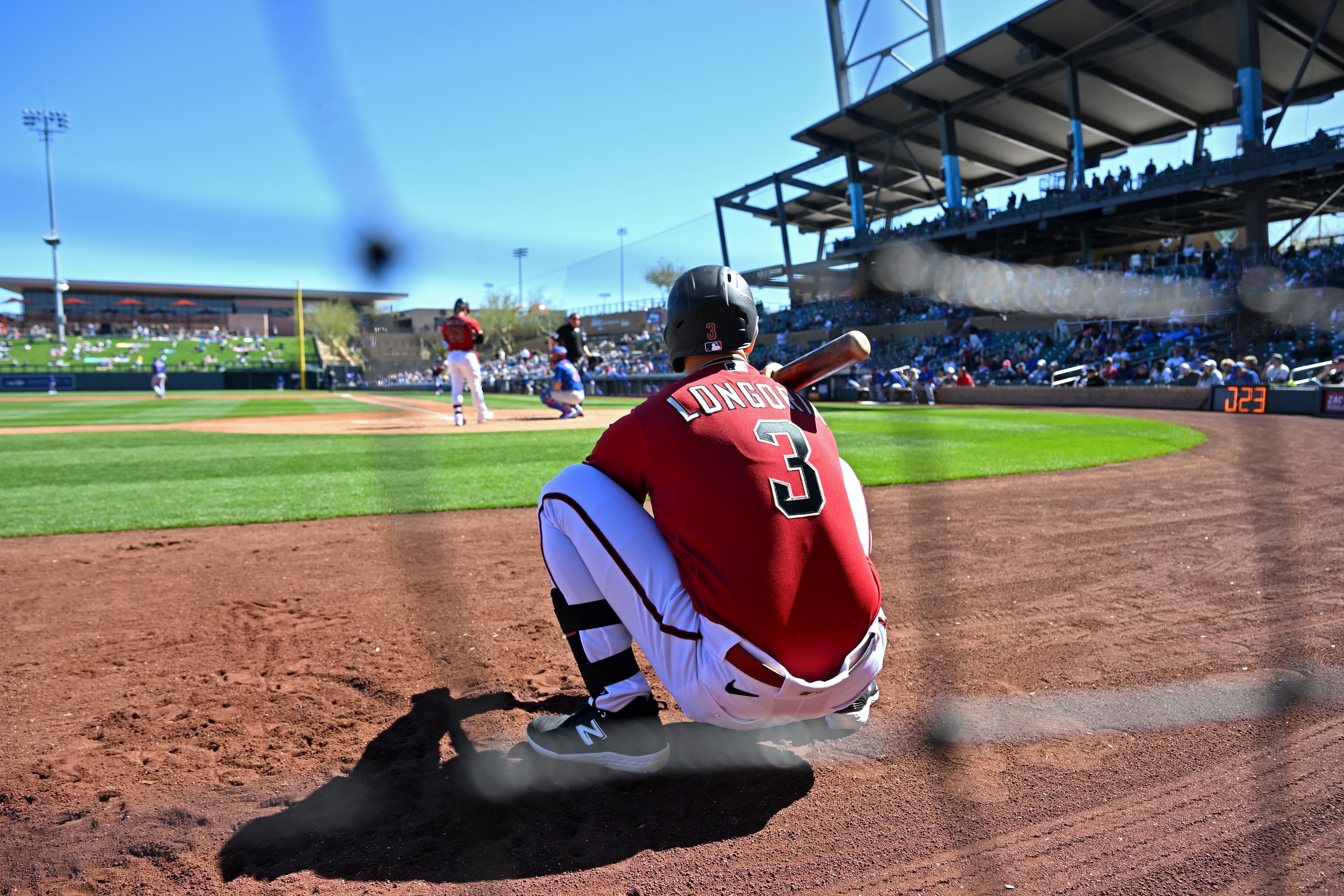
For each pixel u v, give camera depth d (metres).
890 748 2.16
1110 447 9.90
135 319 87.88
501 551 4.51
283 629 3.15
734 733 2.28
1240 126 23.59
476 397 13.21
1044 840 1.71
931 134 33.00
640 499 1.99
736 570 1.70
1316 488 6.52
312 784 1.97
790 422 1.85
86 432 12.70
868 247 35.62
